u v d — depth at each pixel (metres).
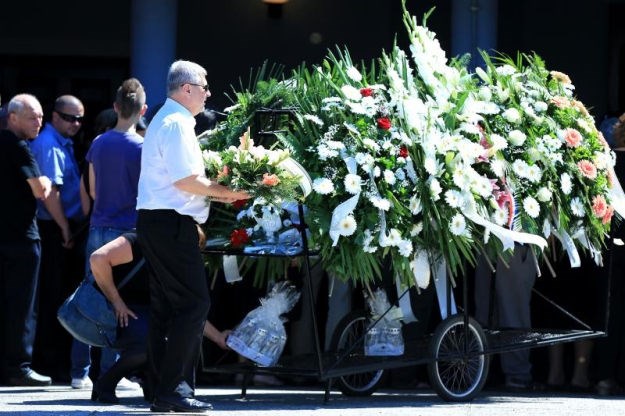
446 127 11.20
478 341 11.51
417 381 13.28
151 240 9.59
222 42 20.78
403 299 11.60
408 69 11.39
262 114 11.31
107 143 12.00
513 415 10.38
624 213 12.33
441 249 11.03
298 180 9.98
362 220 10.70
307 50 20.81
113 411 10.02
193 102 9.66
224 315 12.86
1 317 13.33
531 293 13.78
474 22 17.39
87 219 13.25
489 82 11.95
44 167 13.45
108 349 11.95
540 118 11.76
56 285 13.82
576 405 11.44
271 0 20.69
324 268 11.32
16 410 10.18
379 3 20.73
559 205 11.80
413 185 10.88
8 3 20.77
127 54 20.86
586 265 13.41
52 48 20.83
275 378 13.28
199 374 13.43
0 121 13.66
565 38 20.45
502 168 11.40
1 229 13.07
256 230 10.85
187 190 9.45
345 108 11.01
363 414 10.11
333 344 11.94
